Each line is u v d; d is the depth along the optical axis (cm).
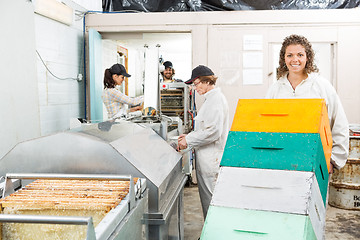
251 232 113
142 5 429
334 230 288
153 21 423
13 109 234
